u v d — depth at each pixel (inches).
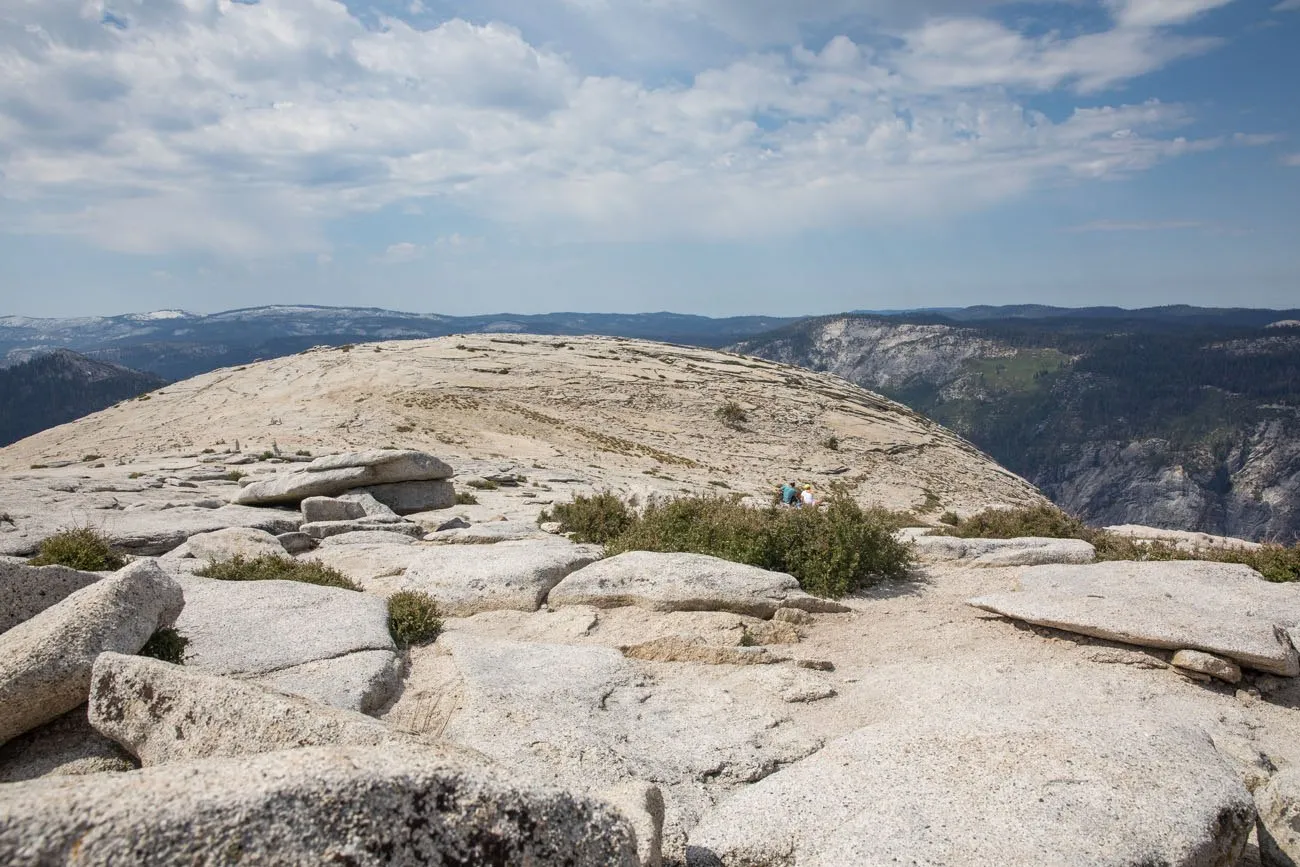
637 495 829.2
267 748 190.2
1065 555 556.7
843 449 3368.6
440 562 508.1
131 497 989.2
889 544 524.1
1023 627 417.1
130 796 117.9
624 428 3139.8
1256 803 232.7
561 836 136.4
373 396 3056.1
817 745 281.7
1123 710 277.3
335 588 438.9
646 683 338.0
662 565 461.1
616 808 149.1
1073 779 208.2
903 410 4722.0
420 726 292.7
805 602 443.5
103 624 255.3
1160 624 370.9
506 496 1318.9
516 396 3353.8
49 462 1956.2
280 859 115.2
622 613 437.1
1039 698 307.0
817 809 207.6
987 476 3464.6
